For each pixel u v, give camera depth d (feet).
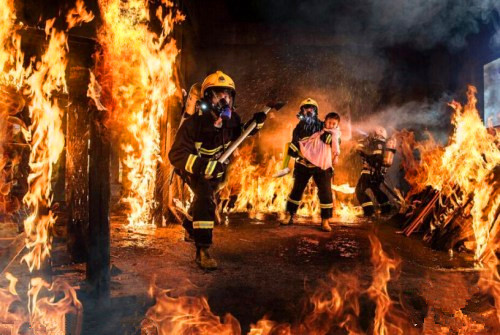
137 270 12.80
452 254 15.74
